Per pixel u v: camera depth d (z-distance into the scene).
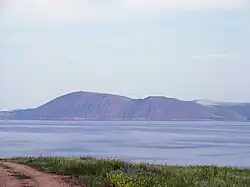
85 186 14.97
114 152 68.81
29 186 14.94
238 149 83.88
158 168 19.02
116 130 184.25
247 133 170.75
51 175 17.55
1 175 17.50
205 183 15.33
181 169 20.50
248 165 51.16
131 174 16.36
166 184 14.51
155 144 95.38
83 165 18.69
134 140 110.88
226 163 54.19
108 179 15.35
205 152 74.81
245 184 16.09
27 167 20.45
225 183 15.72
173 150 77.81
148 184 14.49
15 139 106.88
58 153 63.88
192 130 197.00
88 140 106.81
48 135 131.75
